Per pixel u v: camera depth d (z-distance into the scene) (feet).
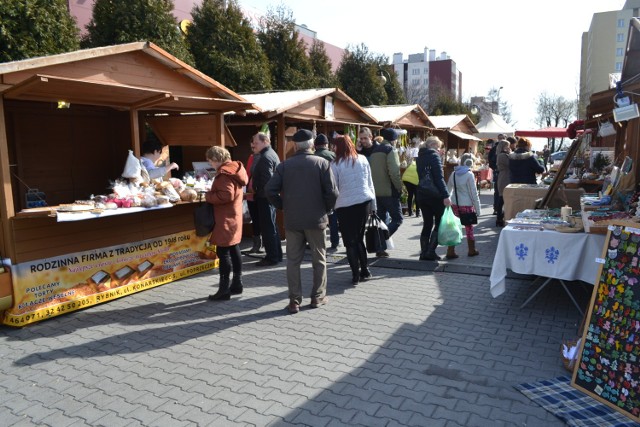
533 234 15.61
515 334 14.30
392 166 22.65
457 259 23.63
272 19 54.39
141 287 19.20
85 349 13.84
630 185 16.71
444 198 21.66
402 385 11.44
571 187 29.30
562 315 15.78
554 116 182.50
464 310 16.43
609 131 25.86
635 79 15.65
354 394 11.08
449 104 123.85
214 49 39.55
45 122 21.40
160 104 19.97
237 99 22.85
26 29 25.36
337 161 18.93
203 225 17.40
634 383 9.66
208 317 16.26
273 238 22.86
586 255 14.93
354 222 19.10
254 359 13.03
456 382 11.52
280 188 16.42
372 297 18.03
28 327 15.51
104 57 17.35
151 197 17.78
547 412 10.17
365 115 36.96
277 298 18.13
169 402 10.94
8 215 15.12
